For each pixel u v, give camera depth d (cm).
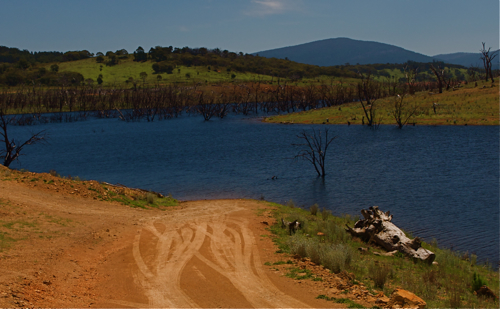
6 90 16388
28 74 18850
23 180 1848
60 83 18000
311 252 1086
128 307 738
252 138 6184
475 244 1582
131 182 3222
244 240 1298
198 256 1105
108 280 903
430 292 872
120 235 1345
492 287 995
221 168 3809
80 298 770
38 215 1401
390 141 5050
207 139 6331
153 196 2142
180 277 920
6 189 1670
